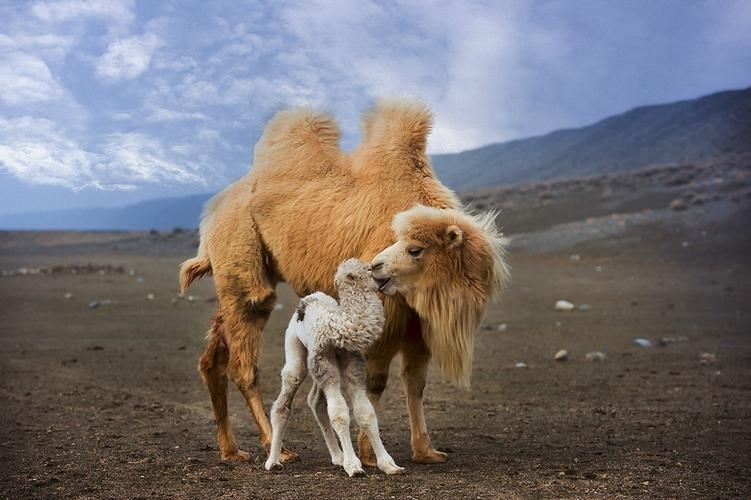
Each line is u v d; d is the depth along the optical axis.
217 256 12.44
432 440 12.80
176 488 9.76
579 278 44.06
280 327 29.17
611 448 11.88
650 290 38.09
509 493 9.05
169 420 14.88
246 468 10.83
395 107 12.01
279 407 10.52
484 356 22.64
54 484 10.12
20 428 14.06
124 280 50.62
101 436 13.38
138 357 23.06
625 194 75.19
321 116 12.56
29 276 53.50
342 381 10.08
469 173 176.00
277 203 12.12
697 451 11.55
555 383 18.42
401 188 11.51
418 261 10.65
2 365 21.62
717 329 26.66
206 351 12.20
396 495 8.98
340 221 11.56
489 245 10.93
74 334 28.17
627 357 22.02
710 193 68.38
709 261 46.88
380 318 9.84
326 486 9.44
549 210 73.12
